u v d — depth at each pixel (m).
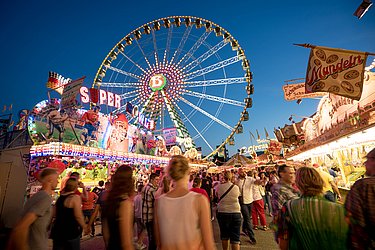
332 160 11.67
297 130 17.53
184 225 2.18
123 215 2.40
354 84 5.85
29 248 2.68
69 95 10.73
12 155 10.01
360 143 8.43
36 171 8.46
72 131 11.38
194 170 24.23
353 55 5.91
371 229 1.99
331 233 1.94
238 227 5.27
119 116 15.22
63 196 3.56
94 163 11.90
